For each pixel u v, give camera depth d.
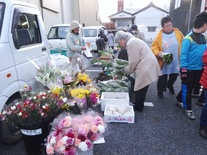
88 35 10.27
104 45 8.64
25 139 1.84
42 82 2.44
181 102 3.31
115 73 3.96
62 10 12.01
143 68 2.83
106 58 4.64
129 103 3.33
